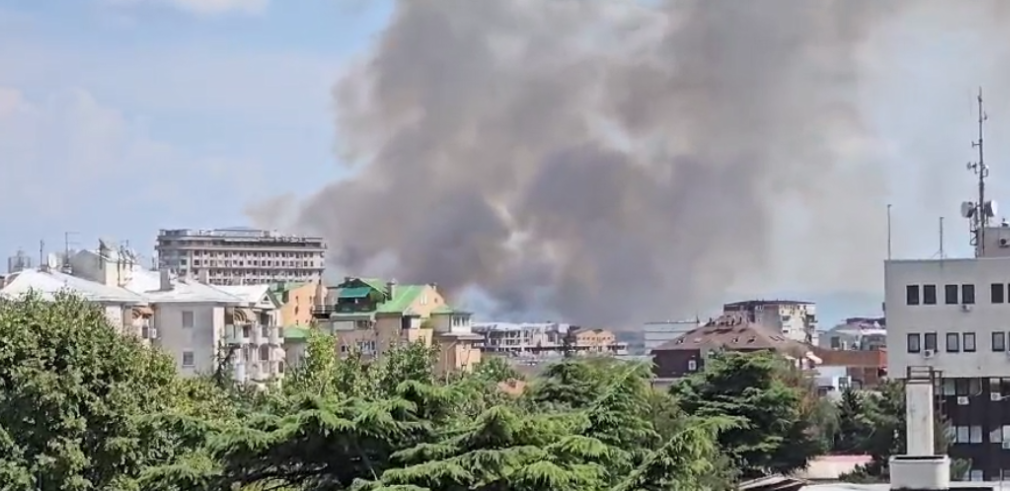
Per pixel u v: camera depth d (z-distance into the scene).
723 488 40.28
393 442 23.06
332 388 37.50
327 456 23.06
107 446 36.12
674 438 24.11
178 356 96.81
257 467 23.06
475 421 23.17
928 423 47.47
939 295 78.88
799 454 67.38
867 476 66.25
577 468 23.08
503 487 22.16
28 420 35.62
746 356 67.06
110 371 37.69
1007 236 84.88
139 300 93.00
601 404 27.09
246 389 65.00
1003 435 77.19
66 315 38.31
